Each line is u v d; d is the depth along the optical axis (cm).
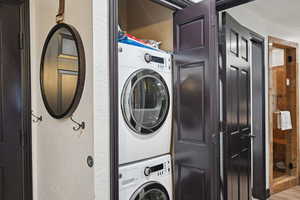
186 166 171
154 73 178
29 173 159
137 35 246
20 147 156
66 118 130
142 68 170
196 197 162
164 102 187
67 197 129
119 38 161
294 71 332
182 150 175
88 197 110
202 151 157
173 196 193
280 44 307
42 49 152
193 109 165
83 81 115
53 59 138
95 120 108
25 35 157
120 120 154
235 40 205
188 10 167
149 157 178
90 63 110
